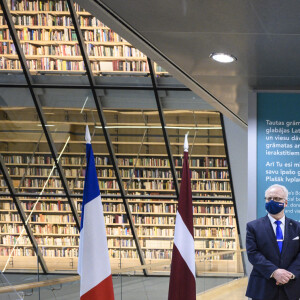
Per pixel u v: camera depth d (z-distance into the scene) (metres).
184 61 5.16
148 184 13.75
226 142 13.32
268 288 4.18
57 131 13.15
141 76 12.04
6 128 13.19
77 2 3.99
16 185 13.91
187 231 4.89
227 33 4.25
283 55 4.73
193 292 4.82
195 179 13.82
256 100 5.89
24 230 14.78
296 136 5.80
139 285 7.59
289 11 3.70
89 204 4.50
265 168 5.78
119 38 11.87
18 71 12.20
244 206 14.16
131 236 14.50
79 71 12.13
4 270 6.81
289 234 4.27
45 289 5.78
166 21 4.07
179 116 12.84
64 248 14.60
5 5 11.45
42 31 11.96
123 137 13.08
